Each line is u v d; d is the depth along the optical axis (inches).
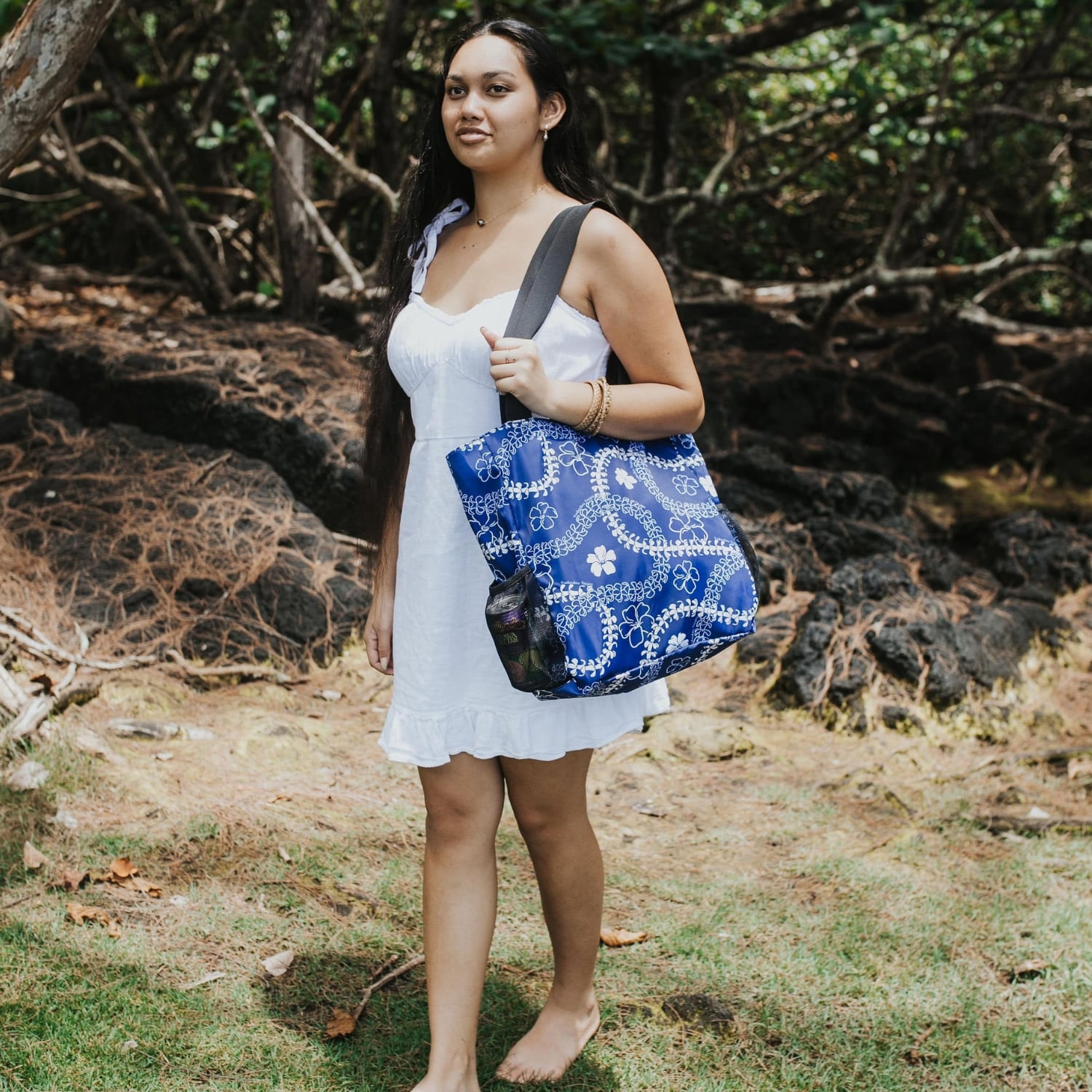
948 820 130.8
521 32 82.7
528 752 81.8
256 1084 87.7
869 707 152.6
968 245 410.3
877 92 284.0
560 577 74.6
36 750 127.0
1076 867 121.3
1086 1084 90.9
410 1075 89.7
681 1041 95.3
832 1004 99.9
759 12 386.3
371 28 336.8
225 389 191.2
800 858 122.6
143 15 389.4
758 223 428.5
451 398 81.4
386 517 90.5
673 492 80.9
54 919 104.1
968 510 226.1
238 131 283.4
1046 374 265.1
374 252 380.2
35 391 195.0
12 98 117.2
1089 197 444.1
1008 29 361.7
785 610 176.6
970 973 104.1
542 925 109.7
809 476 207.2
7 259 352.5
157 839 116.6
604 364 82.9
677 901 114.2
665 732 147.8
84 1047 89.4
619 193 294.7
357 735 144.5
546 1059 91.0
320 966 101.7
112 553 164.4
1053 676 165.8
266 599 163.3
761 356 260.5
